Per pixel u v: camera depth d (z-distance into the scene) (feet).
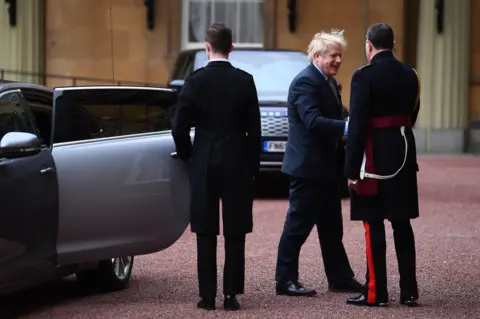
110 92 25.81
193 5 78.74
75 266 25.11
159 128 27.20
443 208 46.19
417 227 40.04
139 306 25.08
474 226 40.47
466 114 77.41
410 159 24.34
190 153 24.61
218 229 24.32
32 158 22.94
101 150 24.35
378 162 23.99
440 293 26.84
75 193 23.91
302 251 33.71
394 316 23.77
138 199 24.73
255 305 25.04
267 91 50.14
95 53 77.97
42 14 77.77
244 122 24.26
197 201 24.08
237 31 78.84
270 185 55.77
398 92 24.00
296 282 26.45
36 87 25.55
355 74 24.04
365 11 76.13
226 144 23.95
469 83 77.71
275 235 37.55
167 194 25.18
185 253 33.68
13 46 76.79
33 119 24.82
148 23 77.66
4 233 21.65
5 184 21.76
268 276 29.27
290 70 52.31
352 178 24.14
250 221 24.25
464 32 76.38
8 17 76.74
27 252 22.59
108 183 24.32
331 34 25.91
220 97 23.90
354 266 31.01
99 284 26.91
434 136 76.64
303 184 25.95
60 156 23.85
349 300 25.18
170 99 27.22
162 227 25.21
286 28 77.36
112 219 24.47
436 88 76.43
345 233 38.19
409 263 24.95
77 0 77.66
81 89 25.11
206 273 24.43
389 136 24.07
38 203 22.91
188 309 24.57
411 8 78.23
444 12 75.77
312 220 26.22
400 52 76.13
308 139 25.82
